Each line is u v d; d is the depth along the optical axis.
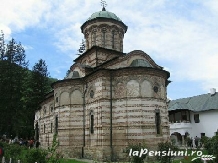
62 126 28.34
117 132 24.56
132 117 24.25
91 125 26.56
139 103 24.41
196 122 46.28
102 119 24.67
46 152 15.69
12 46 44.22
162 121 25.11
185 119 47.94
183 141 44.50
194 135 45.84
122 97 25.06
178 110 47.25
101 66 28.94
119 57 27.53
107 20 32.62
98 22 32.69
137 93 24.66
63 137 27.94
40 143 41.19
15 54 44.12
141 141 23.55
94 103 26.28
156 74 25.81
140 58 28.44
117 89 25.56
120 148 24.09
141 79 25.02
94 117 25.97
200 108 45.75
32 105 50.72
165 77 27.14
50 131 37.12
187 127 45.47
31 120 51.56
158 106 25.16
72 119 28.19
